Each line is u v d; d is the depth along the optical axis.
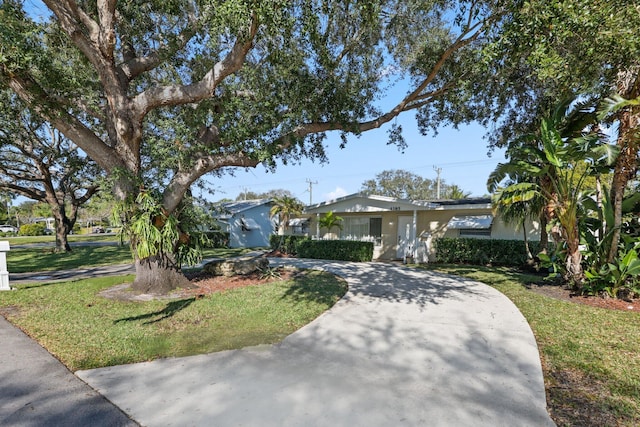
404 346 4.68
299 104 7.93
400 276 10.68
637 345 4.76
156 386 3.48
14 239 38.84
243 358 4.23
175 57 8.89
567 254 8.20
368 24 6.56
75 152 18.17
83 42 6.72
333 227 18.69
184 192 7.99
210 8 5.59
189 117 8.41
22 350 4.41
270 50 6.63
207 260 15.55
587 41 4.93
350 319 5.94
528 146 8.21
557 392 3.48
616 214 7.27
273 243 20.95
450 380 3.67
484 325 5.60
